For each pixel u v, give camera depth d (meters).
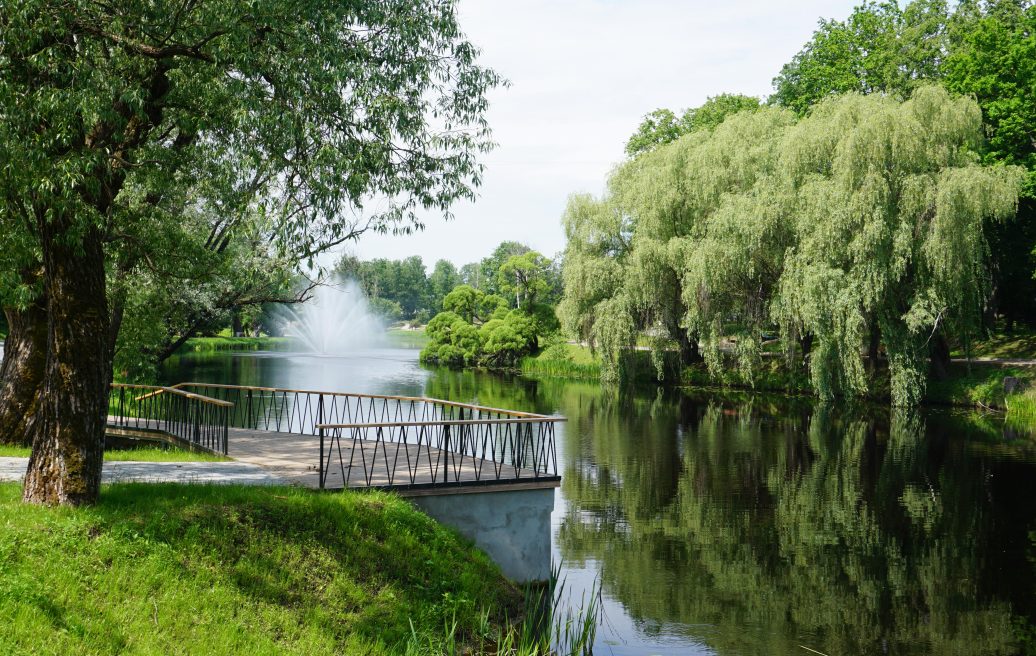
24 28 7.83
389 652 7.54
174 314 18.89
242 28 8.38
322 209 9.56
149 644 6.48
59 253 7.89
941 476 18.14
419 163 10.60
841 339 26.95
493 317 64.31
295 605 7.67
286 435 15.31
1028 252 31.98
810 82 41.59
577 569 11.97
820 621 10.00
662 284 36.12
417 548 9.14
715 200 33.53
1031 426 24.67
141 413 19.48
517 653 8.24
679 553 12.78
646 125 52.00
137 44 8.52
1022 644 9.30
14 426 13.95
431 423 10.34
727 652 9.07
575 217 40.34
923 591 11.10
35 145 7.86
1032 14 31.88
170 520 7.94
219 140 10.52
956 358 33.59
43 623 6.21
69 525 7.38
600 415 28.75
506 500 10.56
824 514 15.09
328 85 8.87
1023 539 13.41
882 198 25.97
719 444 22.50
